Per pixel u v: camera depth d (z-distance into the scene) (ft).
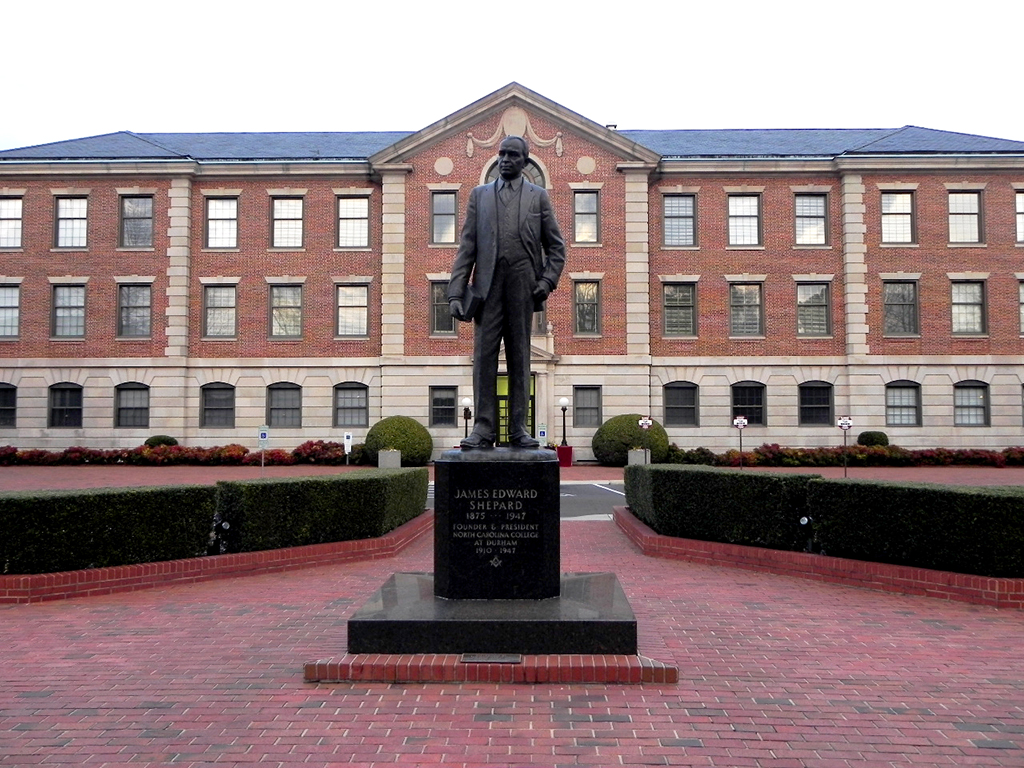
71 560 29.19
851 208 105.09
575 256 103.50
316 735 16.01
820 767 14.66
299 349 105.50
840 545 31.89
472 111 103.04
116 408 104.83
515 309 23.82
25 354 105.29
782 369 105.29
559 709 17.42
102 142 112.37
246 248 106.11
